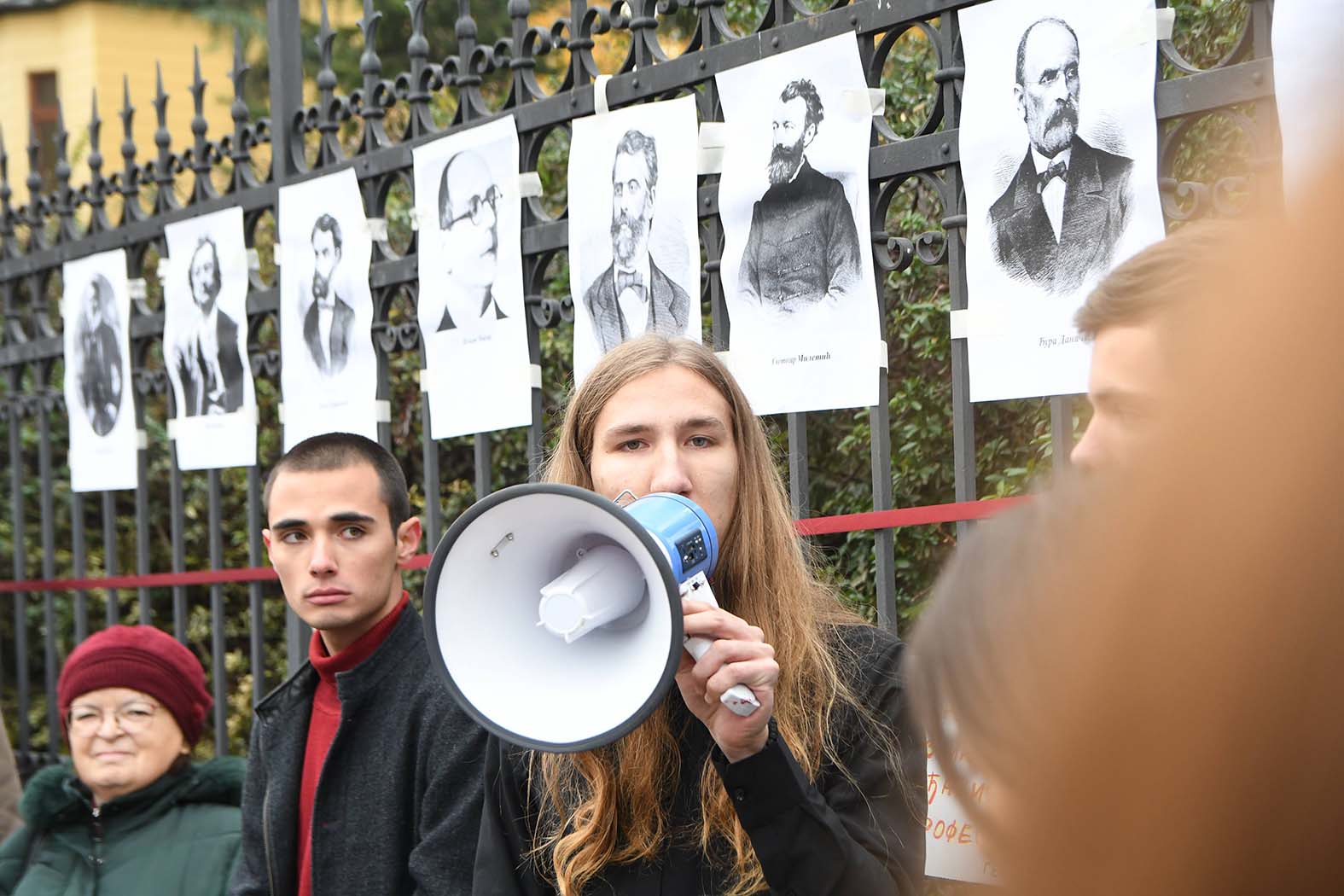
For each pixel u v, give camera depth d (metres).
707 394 2.40
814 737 2.21
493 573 1.99
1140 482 0.54
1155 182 2.61
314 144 5.75
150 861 3.39
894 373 4.48
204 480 6.85
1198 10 3.73
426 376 4.09
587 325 3.64
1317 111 0.50
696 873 2.22
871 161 3.10
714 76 3.41
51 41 13.36
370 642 3.10
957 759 0.64
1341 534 0.48
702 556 2.00
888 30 3.11
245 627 6.82
